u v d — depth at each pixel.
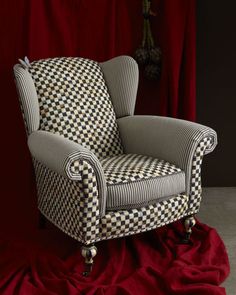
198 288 2.01
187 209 2.36
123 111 2.70
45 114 2.47
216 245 2.43
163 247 2.38
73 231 2.13
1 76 2.79
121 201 2.11
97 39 2.86
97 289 2.03
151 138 2.49
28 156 2.92
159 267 2.23
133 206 2.15
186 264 2.23
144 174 2.18
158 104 3.07
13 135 2.89
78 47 2.85
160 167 2.26
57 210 2.26
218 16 3.04
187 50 2.93
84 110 2.54
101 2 2.82
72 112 2.51
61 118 2.47
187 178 2.31
